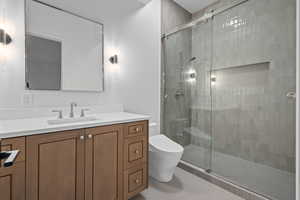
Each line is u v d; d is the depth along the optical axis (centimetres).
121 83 221
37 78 155
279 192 159
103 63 204
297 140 127
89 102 193
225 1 251
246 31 225
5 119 136
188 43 278
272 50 199
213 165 224
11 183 95
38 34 155
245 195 165
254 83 219
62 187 115
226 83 249
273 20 198
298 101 126
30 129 101
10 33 139
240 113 235
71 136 119
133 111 231
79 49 183
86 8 189
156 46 256
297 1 126
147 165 174
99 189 134
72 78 178
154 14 251
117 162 147
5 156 58
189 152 262
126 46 224
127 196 154
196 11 299
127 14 224
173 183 196
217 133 257
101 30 201
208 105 255
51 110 160
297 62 127
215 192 177
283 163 193
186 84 279
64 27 172
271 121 203
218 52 254
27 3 148
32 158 102
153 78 254
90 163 129
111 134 142
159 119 260
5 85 139
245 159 230
